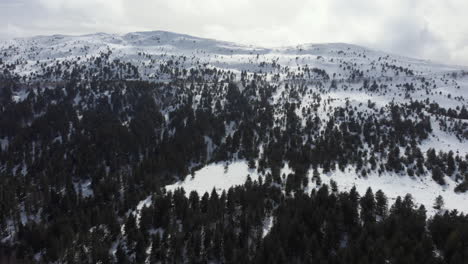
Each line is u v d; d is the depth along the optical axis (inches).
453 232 2827.3
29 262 3577.8
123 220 4089.6
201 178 5226.4
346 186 4852.4
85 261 3385.8
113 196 5017.2
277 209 3811.5
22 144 7076.8
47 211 4776.1
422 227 3073.3
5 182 5433.1
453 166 5885.8
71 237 3732.8
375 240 2935.5
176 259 3142.2
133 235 3440.0
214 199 3909.9
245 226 3385.8
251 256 3095.5
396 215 3321.9
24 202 4960.6
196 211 3730.3
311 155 6013.8
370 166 5954.7
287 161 5905.5
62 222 4042.8
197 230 3484.3
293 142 6663.4
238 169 5516.7
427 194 4891.7
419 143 7204.7
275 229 3292.3
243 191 4077.3
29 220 4419.3
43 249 3831.2
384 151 6599.4
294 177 4665.4
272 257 2827.3
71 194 5000.0
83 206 4788.4
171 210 3902.6
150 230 3656.5
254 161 5743.1
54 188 5531.5
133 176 5428.2
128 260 3196.4
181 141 6806.1
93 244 3412.9
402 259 2576.3
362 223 3412.9
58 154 6565.0
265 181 4653.1
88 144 6894.7
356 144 6968.5
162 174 5610.2
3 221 4379.9
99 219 4050.2
